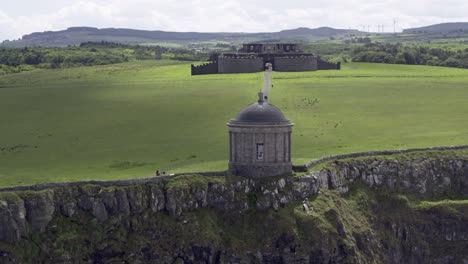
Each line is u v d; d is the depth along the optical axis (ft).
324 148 624.59
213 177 524.11
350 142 649.20
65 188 491.72
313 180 535.60
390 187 583.17
